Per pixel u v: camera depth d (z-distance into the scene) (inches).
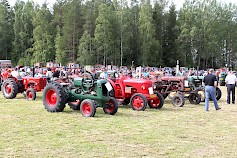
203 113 396.2
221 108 450.6
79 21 2175.2
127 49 2094.0
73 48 2066.9
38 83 488.7
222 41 2353.6
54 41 2202.3
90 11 2156.7
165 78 510.9
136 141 239.0
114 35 2021.4
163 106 462.9
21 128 274.7
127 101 429.4
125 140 241.3
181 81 493.7
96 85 353.1
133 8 2287.2
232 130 289.0
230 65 2450.8
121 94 421.1
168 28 2284.7
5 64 1558.8
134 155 203.9
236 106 480.7
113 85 402.6
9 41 2400.3
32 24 2336.4
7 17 2519.7
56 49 2116.1
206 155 208.2
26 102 458.6
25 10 2480.3
